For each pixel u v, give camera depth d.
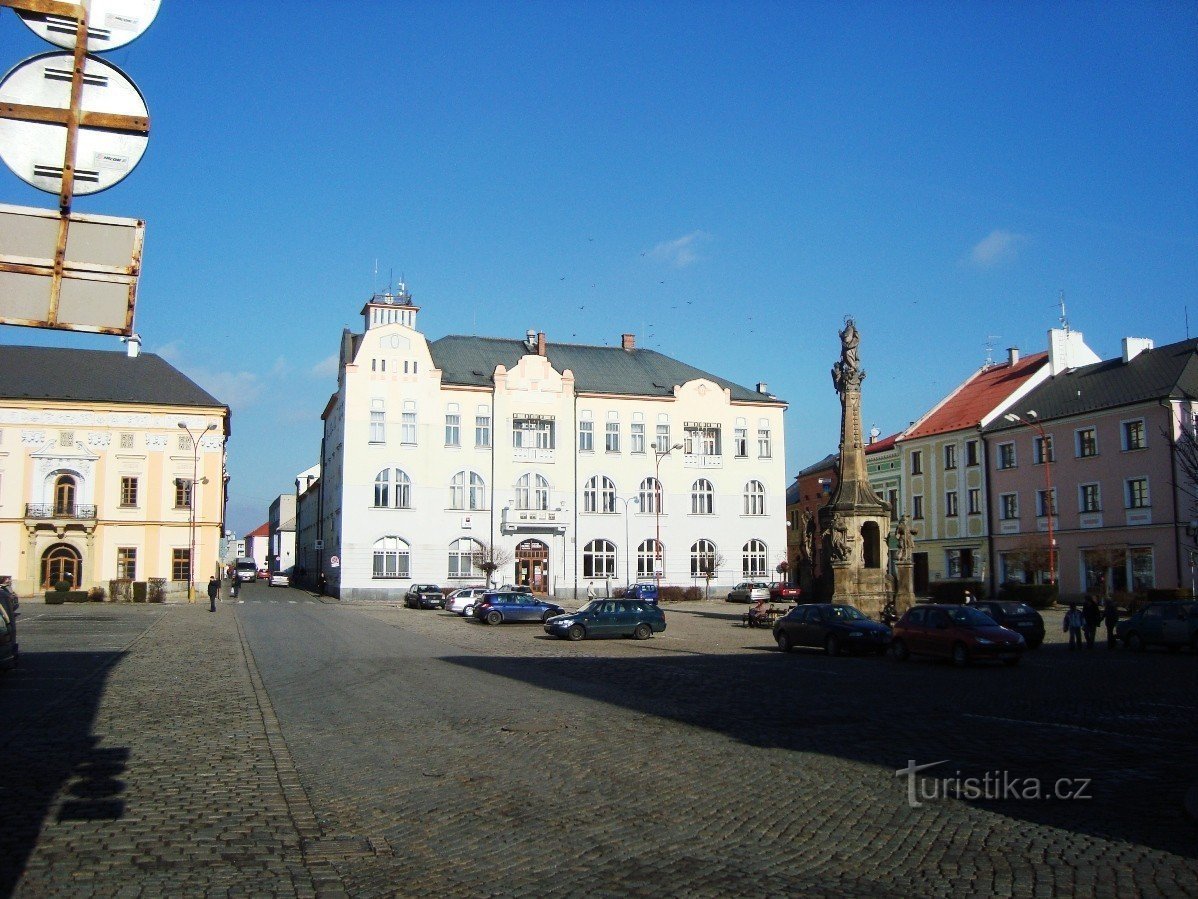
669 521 74.38
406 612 54.88
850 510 40.72
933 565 69.56
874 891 7.26
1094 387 59.03
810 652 29.75
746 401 77.38
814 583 43.25
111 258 5.61
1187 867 7.77
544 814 9.55
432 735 14.08
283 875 7.52
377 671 23.30
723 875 7.66
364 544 67.38
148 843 8.34
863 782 11.00
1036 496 60.78
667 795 10.38
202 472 68.31
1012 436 62.88
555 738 13.84
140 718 15.36
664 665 25.45
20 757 12.05
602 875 7.65
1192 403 51.28
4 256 5.43
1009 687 20.36
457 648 30.88
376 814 9.52
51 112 5.54
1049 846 8.43
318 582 79.94
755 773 11.48
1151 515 52.78
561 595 71.06
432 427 69.62
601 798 10.23
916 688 20.19
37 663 23.81
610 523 73.00
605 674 23.02
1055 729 14.62
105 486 66.75
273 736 13.76
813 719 15.71
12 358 67.88
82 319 5.54
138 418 67.69
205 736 13.73
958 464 67.56
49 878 7.35
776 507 77.06
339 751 12.80
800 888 7.33
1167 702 17.84
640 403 74.81
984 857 8.12
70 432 66.31
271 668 23.81
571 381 73.06
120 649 28.20
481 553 68.00
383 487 68.19
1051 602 54.22
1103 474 55.97
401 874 7.63
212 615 48.31
